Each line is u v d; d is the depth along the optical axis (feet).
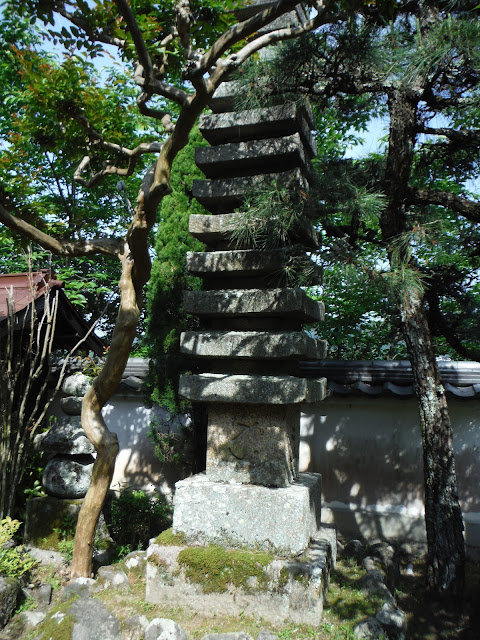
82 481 15.87
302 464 19.27
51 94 14.98
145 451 21.18
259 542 11.66
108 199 34.27
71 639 9.69
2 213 13.64
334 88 13.53
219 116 13.51
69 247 14.64
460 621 12.05
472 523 17.24
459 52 11.59
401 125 13.82
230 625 10.78
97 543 15.55
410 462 18.30
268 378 12.11
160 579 11.72
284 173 12.71
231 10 13.91
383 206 12.34
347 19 11.65
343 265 11.37
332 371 18.58
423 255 14.48
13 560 12.66
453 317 16.02
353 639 10.23
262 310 12.51
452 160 15.70
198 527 12.09
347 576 13.44
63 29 13.24
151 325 17.83
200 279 17.44
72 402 16.40
